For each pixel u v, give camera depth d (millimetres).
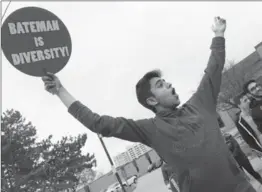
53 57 1883
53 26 1938
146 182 23688
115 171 15734
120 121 1819
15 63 1775
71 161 26438
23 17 1851
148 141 1833
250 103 5434
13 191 22953
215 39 2113
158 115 1867
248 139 5707
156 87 1903
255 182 7094
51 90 1881
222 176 1680
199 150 1692
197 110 1838
